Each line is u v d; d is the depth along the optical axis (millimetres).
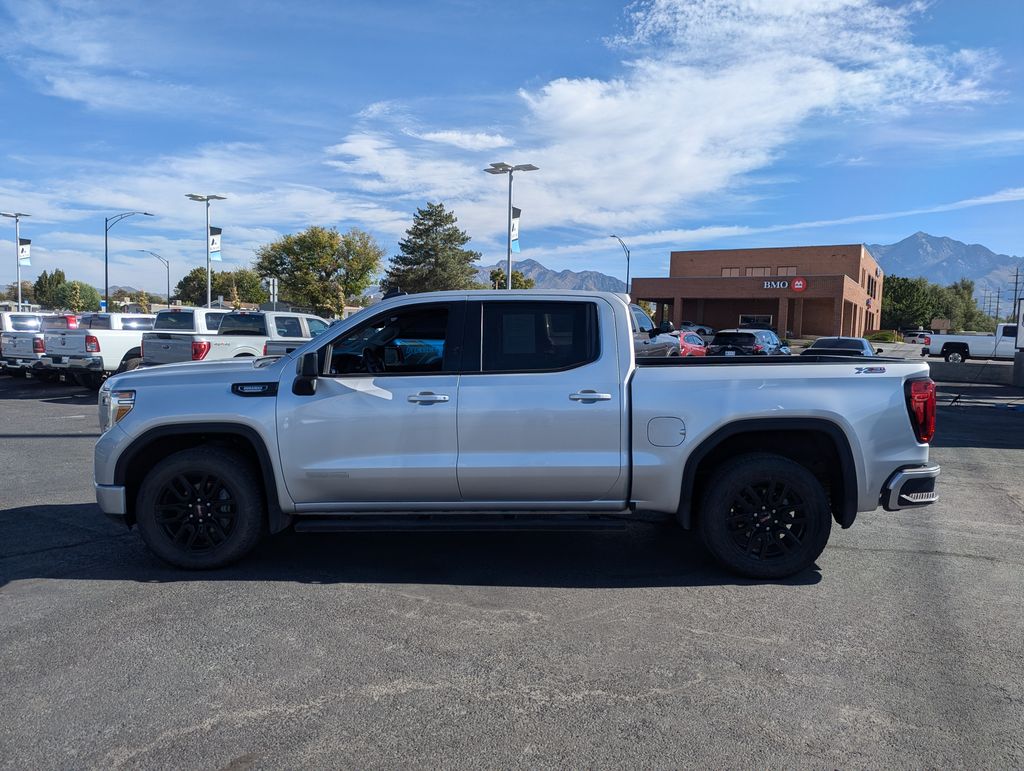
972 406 17766
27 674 3504
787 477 4707
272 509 4852
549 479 4734
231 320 14828
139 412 4820
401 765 2799
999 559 5383
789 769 2795
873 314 82312
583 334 4832
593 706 3246
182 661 3643
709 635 3992
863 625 4145
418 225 70750
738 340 24219
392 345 5102
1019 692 3406
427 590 4621
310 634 3961
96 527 5992
